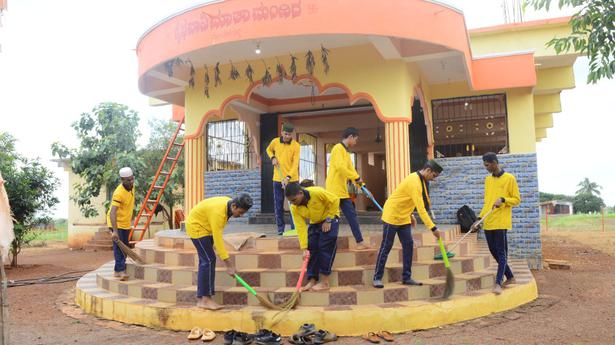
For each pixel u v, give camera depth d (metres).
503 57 9.93
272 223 10.89
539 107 13.26
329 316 4.93
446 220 10.24
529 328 5.05
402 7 7.11
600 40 5.34
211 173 12.63
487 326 5.17
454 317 5.30
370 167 19.52
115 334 5.18
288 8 6.89
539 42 11.43
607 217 30.81
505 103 10.39
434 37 7.41
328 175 6.09
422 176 5.50
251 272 5.65
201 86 9.52
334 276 5.56
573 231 22.12
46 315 6.28
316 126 14.25
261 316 4.98
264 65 8.98
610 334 4.80
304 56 8.66
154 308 5.37
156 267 6.30
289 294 5.29
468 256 6.69
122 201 6.54
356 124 14.20
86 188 16.05
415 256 6.18
